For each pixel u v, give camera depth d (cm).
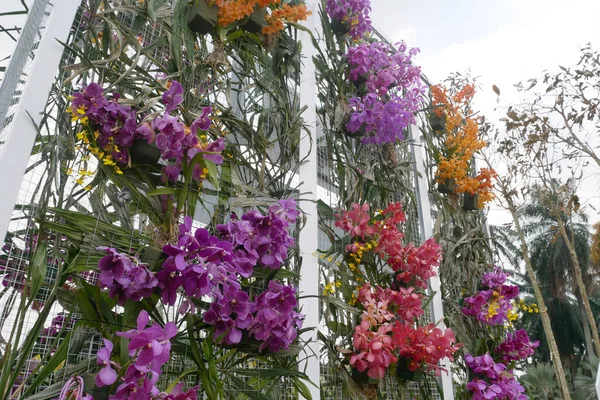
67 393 99
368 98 247
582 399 877
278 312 134
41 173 118
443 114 349
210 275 117
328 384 181
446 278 302
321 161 224
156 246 128
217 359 132
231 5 167
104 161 123
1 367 103
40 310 112
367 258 217
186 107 154
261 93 189
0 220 106
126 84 140
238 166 167
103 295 117
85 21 140
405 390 219
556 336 1465
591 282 1373
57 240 115
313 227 190
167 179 137
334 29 270
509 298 301
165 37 157
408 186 291
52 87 125
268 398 141
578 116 358
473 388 259
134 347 96
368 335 188
